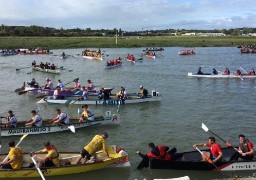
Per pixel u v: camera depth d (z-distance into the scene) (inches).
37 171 649.0
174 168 688.4
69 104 1360.7
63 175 664.4
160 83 1924.2
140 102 1385.3
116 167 706.8
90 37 7829.7
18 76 2283.5
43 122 986.1
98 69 2640.3
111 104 1353.3
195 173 684.1
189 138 936.3
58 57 3769.7
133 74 2314.2
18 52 4175.7
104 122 1042.7
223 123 1085.1
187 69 2586.1
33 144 893.2
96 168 687.1
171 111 1248.8
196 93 1609.3
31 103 1403.8
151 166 684.7
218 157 673.6
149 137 945.5
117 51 4658.0
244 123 1083.9
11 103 1412.4
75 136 954.7
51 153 661.3
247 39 7426.2
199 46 5713.6
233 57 3629.4
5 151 844.6
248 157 695.1
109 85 1883.6
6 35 7342.5
